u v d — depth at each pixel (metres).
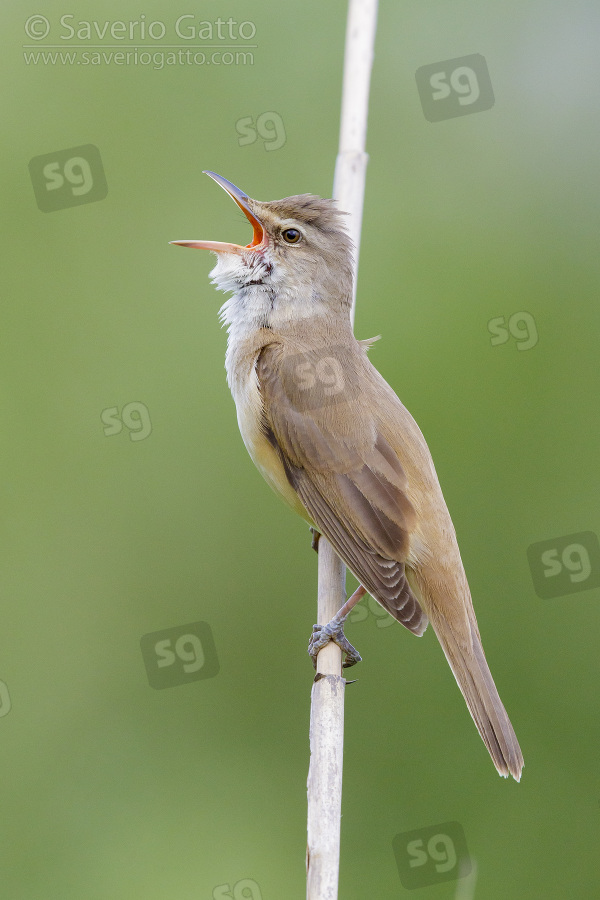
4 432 12.02
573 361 12.43
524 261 12.66
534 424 12.27
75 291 12.32
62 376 12.21
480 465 12.13
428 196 12.73
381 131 12.73
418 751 11.05
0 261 12.35
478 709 7.73
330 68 12.61
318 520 8.38
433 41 12.69
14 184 12.39
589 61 12.73
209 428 12.05
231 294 9.43
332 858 6.59
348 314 9.08
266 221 9.09
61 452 12.05
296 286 9.05
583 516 11.98
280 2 12.59
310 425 8.45
